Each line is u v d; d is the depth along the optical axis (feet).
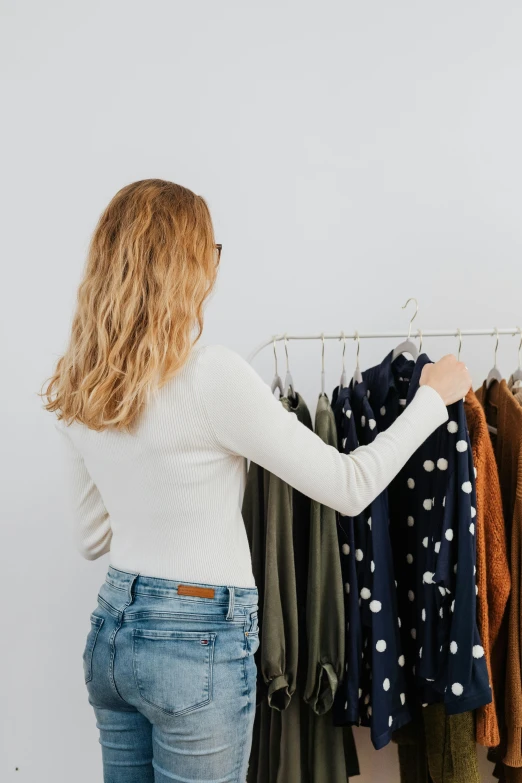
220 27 5.81
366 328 5.92
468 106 5.80
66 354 3.46
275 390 4.89
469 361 5.92
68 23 5.82
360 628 4.35
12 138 5.85
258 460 3.32
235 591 3.37
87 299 3.27
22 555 6.09
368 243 5.88
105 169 5.89
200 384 3.18
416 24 5.77
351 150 5.84
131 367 3.09
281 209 5.88
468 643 4.03
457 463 4.10
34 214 5.90
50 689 6.19
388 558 4.32
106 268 3.24
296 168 5.86
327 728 4.59
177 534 3.33
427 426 3.66
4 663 6.15
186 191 3.48
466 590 4.05
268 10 5.79
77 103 5.86
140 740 3.65
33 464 6.04
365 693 4.51
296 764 4.50
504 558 4.38
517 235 5.87
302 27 5.79
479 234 5.86
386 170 5.84
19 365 5.98
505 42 5.77
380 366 4.75
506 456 4.61
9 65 5.82
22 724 6.20
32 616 6.14
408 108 5.81
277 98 5.83
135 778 3.67
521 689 4.38
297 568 4.68
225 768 3.36
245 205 5.89
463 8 5.76
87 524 3.97
